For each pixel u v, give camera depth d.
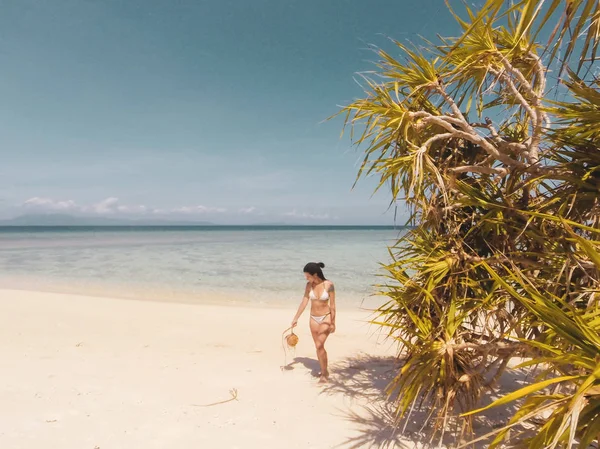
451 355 3.28
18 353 6.50
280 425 4.30
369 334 8.55
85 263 22.66
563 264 3.06
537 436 1.80
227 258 26.03
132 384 5.35
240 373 6.01
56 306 10.47
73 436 3.87
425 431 4.11
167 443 3.83
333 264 22.16
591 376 1.61
